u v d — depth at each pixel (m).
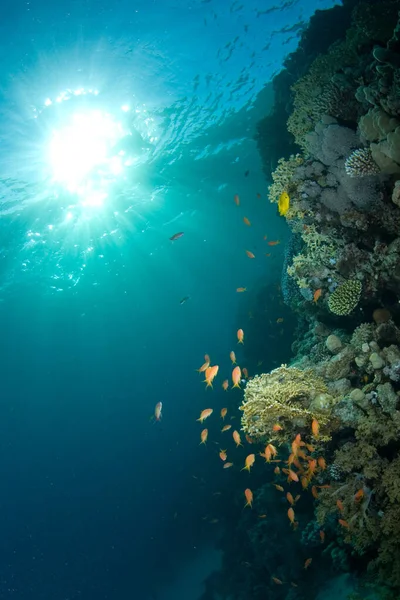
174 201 29.12
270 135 12.52
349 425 5.77
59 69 12.27
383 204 6.17
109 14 11.09
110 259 33.25
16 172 16.61
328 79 7.77
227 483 21.03
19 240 22.39
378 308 6.74
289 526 11.37
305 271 7.54
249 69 16.25
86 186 20.52
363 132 5.73
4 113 13.05
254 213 39.84
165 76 14.61
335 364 6.51
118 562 36.69
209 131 21.16
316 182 7.05
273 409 5.53
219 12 12.52
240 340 7.82
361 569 6.98
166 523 32.69
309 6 13.77
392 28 6.82
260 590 12.97
